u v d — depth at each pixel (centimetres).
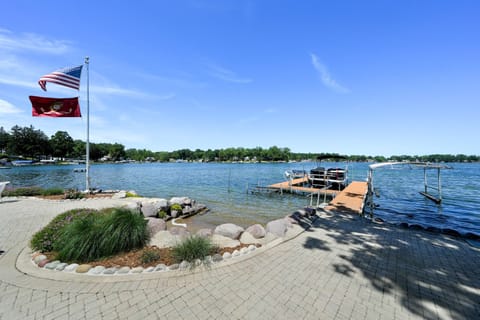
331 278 330
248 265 367
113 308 250
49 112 985
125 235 396
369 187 1116
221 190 1792
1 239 463
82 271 325
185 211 958
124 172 3938
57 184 2055
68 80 963
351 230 587
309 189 1638
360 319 244
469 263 388
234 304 263
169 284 303
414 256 416
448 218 925
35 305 252
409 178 2836
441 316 252
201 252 376
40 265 340
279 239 496
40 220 614
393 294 292
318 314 250
